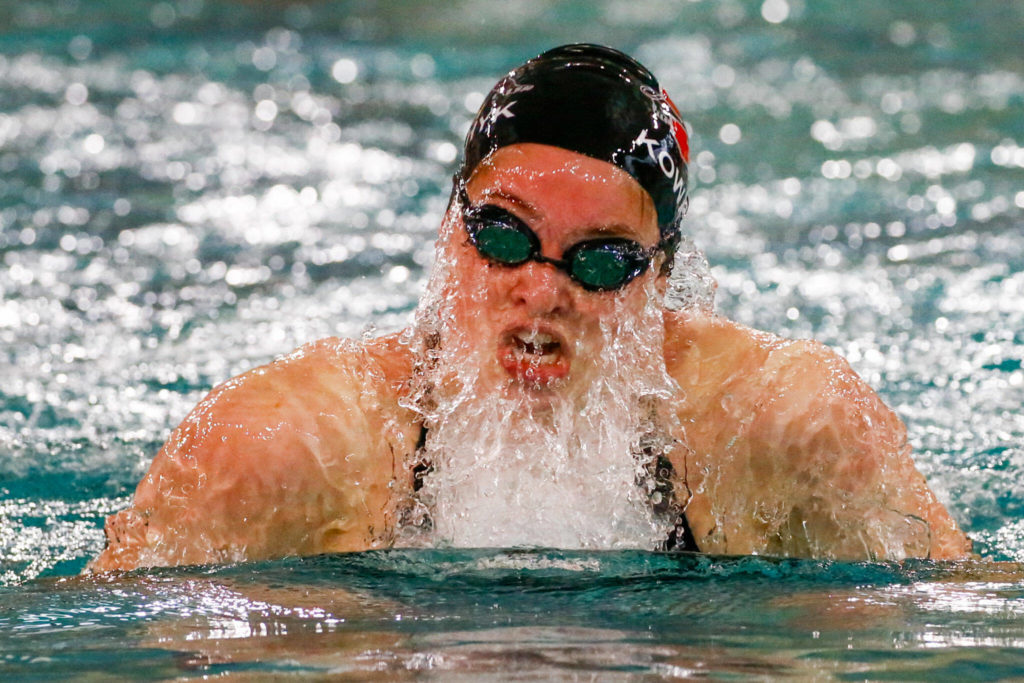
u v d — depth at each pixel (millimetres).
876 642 5707
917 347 13055
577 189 7176
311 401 7555
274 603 6289
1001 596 6551
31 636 5828
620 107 7422
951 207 19031
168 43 32375
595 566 6984
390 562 7039
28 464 10047
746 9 36750
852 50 31719
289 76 29250
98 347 12977
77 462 10109
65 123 24391
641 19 35656
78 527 8781
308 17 36000
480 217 7293
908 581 6867
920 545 7504
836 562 7230
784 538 7598
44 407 11297
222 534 7207
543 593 6488
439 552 7227
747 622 6016
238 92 27578
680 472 7664
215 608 6215
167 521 7219
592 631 5816
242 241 17312
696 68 30016
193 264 16141
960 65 29906
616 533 7539
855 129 24500
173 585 6637
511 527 7492
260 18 35719
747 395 7781
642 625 5934
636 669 5242
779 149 23125
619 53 7871
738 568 7016
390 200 19734
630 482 7613
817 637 5777
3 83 27469
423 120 25375
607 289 7305
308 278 15547
